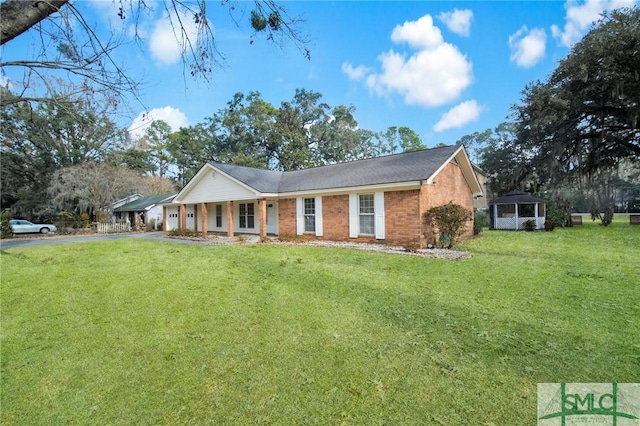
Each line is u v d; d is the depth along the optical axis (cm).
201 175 1820
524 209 2152
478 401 264
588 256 945
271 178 1809
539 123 2156
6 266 856
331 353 350
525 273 716
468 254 987
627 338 373
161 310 497
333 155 3872
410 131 4647
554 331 396
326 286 616
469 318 443
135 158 2955
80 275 733
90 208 2814
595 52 1889
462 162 1495
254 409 261
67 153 2608
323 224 1399
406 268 775
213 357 348
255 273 737
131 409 265
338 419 247
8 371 327
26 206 2892
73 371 325
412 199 1140
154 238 1795
